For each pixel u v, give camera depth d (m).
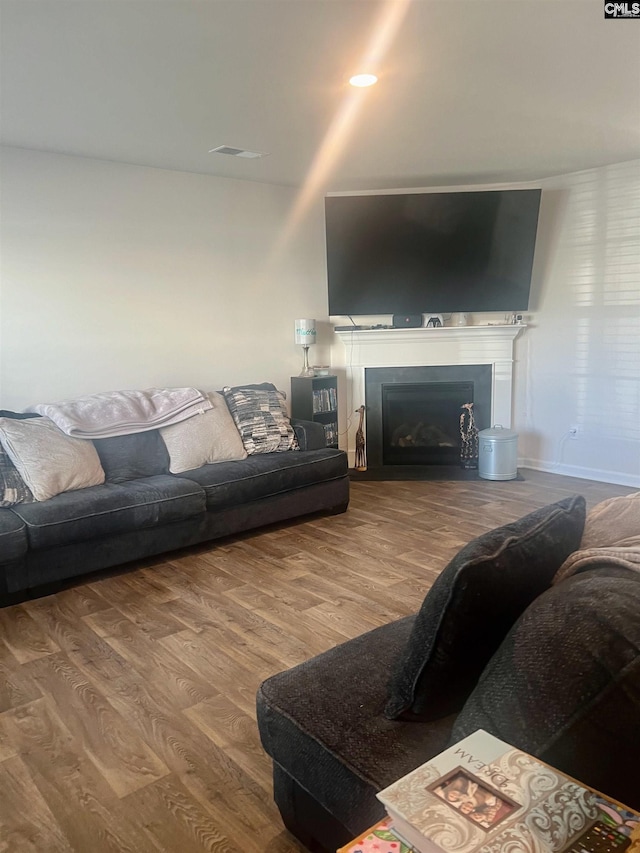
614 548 1.34
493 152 4.25
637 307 4.77
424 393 5.58
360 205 5.07
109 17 2.24
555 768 0.94
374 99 3.13
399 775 1.23
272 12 2.23
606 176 4.78
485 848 0.78
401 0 2.16
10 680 2.39
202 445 4.08
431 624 1.23
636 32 2.44
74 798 1.79
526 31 2.42
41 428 3.54
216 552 3.73
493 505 4.54
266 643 2.63
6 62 2.63
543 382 5.43
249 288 5.07
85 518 3.16
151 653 2.57
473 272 5.21
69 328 4.13
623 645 0.98
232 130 3.60
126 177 4.30
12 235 3.84
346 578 3.29
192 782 1.85
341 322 5.65
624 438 4.98
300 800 1.53
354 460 5.77
